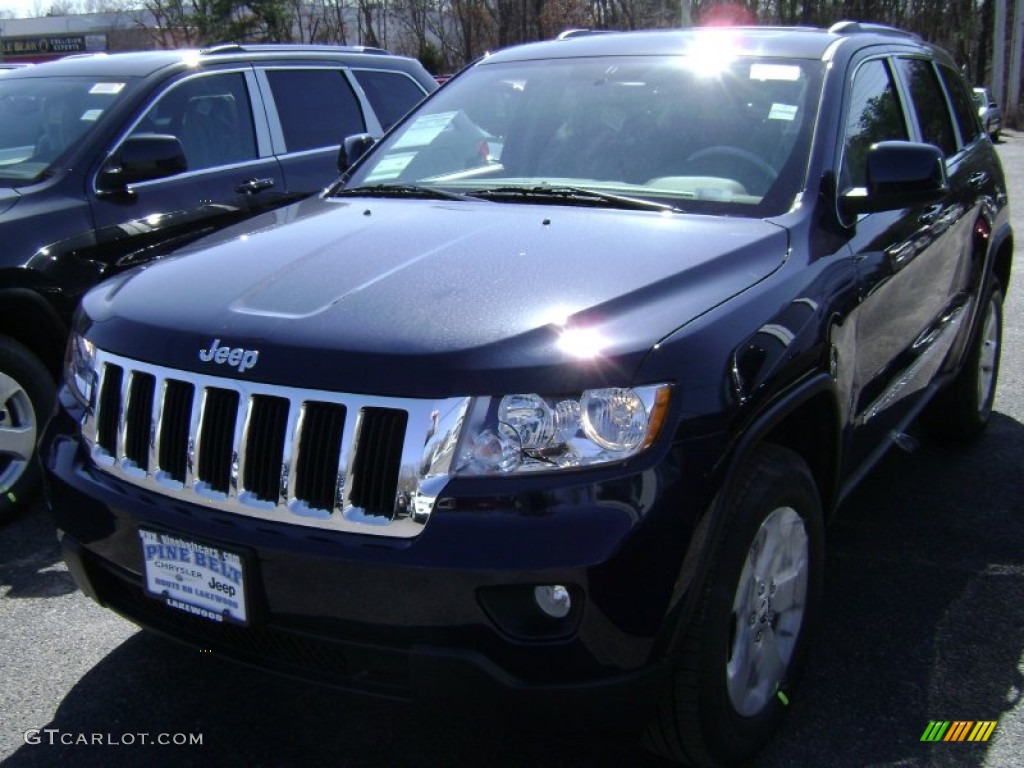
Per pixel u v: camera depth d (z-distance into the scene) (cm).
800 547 296
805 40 400
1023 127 3525
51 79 579
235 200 575
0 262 453
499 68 443
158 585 272
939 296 436
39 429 465
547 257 291
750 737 280
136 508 272
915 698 320
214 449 263
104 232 502
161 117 557
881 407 375
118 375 286
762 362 269
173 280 305
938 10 5019
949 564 407
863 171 373
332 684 255
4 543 439
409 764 291
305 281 287
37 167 512
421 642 238
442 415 238
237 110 600
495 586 231
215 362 263
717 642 255
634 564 234
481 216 336
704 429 248
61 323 477
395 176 412
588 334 250
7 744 301
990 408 547
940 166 330
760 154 352
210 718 313
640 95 392
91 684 331
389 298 269
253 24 3300
